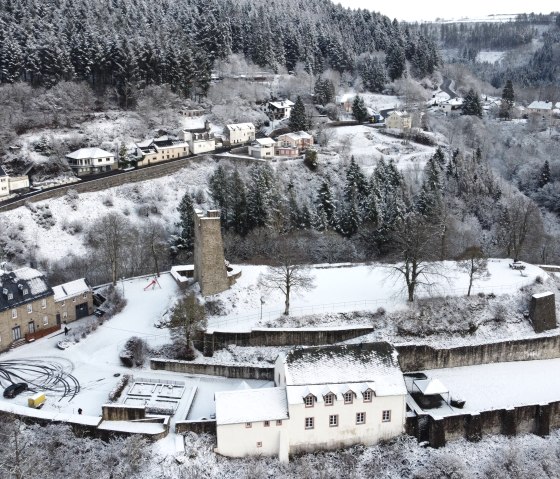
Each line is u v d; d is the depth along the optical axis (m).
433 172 151.38
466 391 83.12
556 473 71.44
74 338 90.69
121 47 191.38
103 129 177.75
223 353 87.19
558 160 184.50
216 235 95.25
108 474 64.94
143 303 101.12
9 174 154.00
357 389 70.62
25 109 173.38
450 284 100.44
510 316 96.50
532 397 81.94
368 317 92.50
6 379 80.50
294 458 70.75
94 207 145.62
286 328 89.12
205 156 171.12
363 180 145.62
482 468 72.12
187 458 67.31
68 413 72.56
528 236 135.25
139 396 77.38
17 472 61.09
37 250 129.50
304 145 181.88
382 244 131.38
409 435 74.00
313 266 110.06
